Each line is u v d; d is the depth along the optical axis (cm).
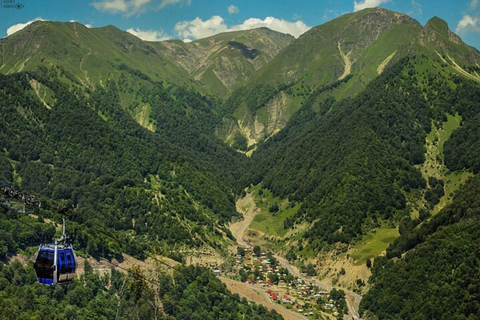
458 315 18438
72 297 16488
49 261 7600
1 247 18100
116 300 17288
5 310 14062
